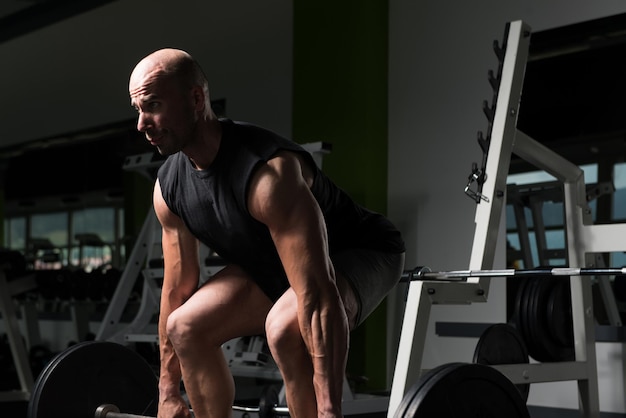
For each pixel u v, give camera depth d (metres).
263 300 1.61
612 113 4.07
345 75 4.84
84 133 6.84
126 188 6.59
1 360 6.43
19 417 4.16
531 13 4.31
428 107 4.66
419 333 2.43
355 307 1.55
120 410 2.06
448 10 4.61
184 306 1.61
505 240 4.30
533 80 4.34
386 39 4.87
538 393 4.11
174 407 1.70
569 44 4.20
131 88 1.42
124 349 2.08
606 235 3.03
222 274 1.63
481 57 4.46
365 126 4.73
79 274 5.57
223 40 5.75
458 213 4.48
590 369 3.12
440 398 1.57
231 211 1.47
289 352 1.44
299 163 1.45
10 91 7.54
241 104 5.62
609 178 4.07
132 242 6.48
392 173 4.79
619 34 4.04
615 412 3.84
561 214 4.25
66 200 7.11
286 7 5.38
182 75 1.41
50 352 6.21
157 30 6.20
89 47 6.73
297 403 1.47
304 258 1.40
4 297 4.85
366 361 4.62
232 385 1.66
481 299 2.61
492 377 1.65
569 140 4.21
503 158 2.74
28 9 7.09
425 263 4.59
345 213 1.62
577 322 3.13
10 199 7.64
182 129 1.42
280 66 5.38
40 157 7.34
